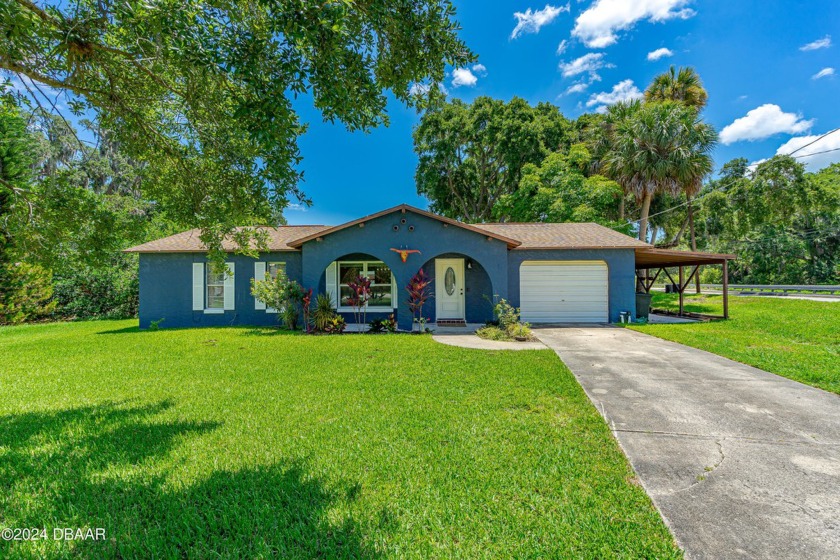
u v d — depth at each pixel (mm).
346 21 3758
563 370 6141
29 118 5152
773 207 24203
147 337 10109
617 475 2936
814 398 4719
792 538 2211
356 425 3967
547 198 19438
